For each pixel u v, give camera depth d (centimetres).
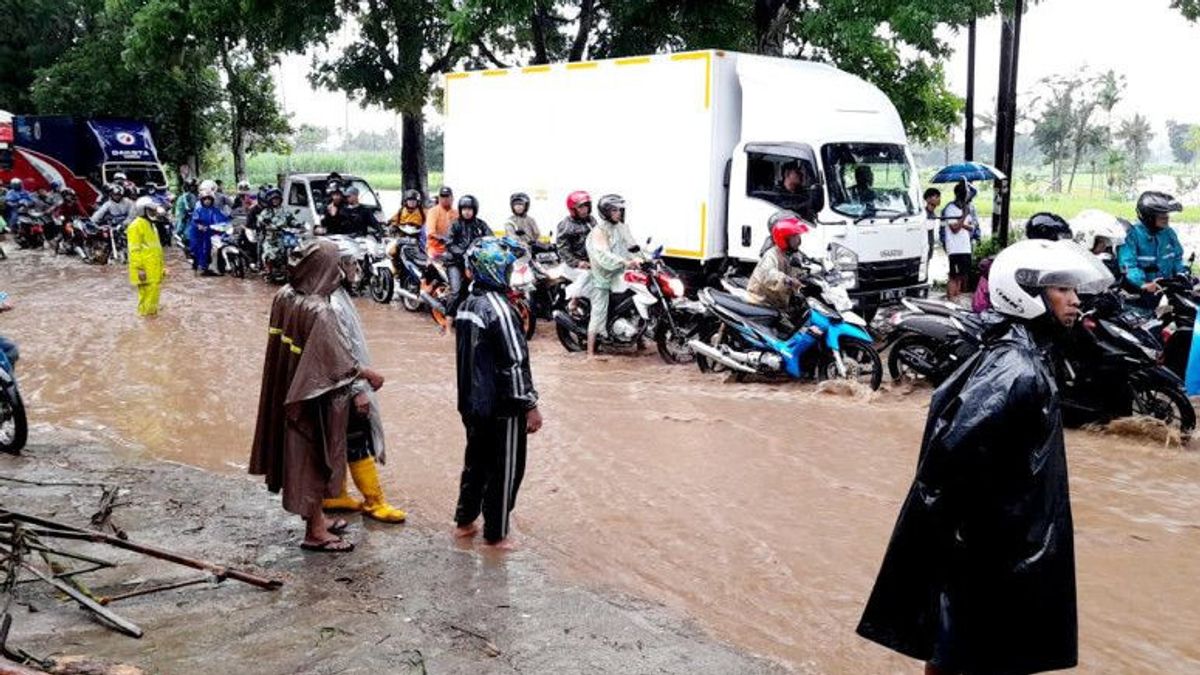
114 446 774
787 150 1154
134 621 457
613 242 1123
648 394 948
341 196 1673
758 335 977
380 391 953
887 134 1220
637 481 689
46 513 609
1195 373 790
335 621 463
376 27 2319
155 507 628
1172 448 766
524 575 526
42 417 864
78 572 489
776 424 834
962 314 891
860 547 571
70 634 439
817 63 1297
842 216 1136
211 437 805
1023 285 317
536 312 1323
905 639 332
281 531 589
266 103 3562
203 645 434
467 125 1563
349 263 592
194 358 1108
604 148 1340
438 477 704
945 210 1500
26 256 2209
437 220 1382
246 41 2584
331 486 546
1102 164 6419
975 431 307
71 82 3388
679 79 1234
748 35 1984
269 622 460
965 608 318
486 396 542
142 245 1373
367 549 563
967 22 1539
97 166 2769
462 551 561
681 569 542
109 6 2472
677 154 1248
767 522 611
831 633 469
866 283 1161
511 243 561
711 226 1231
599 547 573
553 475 703
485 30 1931
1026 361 312
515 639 448
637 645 445
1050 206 4472
